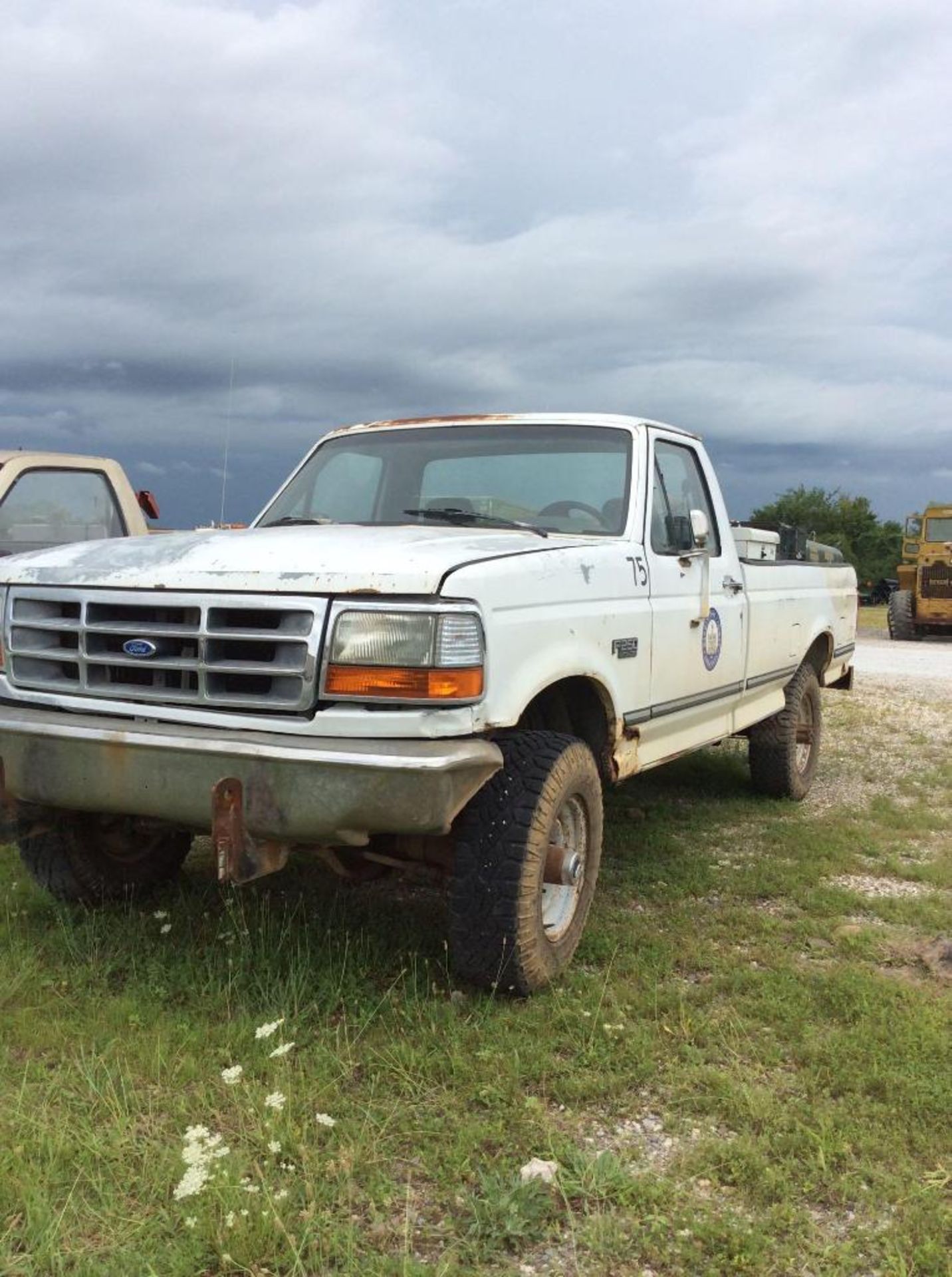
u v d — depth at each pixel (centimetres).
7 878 477
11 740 355
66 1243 234
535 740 367
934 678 1380
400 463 509
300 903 430
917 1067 315
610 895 480
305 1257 234
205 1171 246
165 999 352
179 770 326
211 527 545
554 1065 317
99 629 353
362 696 316
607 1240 240
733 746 841
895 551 6688
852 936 427
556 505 472
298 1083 300
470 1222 246
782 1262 236
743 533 639
